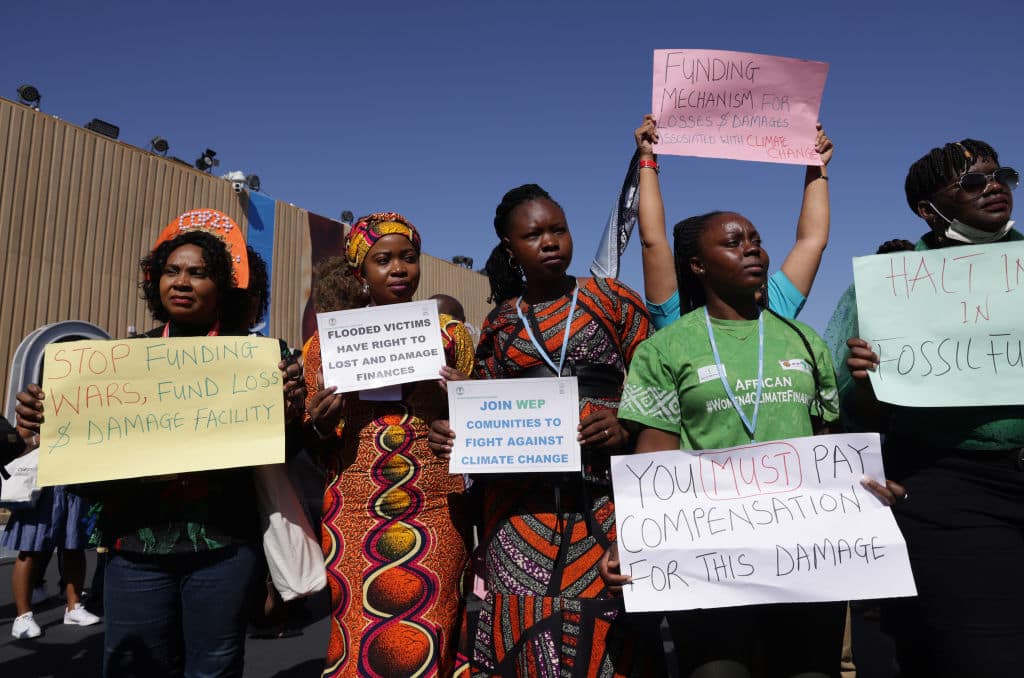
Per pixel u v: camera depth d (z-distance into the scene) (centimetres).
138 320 1330
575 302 274
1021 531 225
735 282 238
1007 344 224
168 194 1396
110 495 265
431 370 277
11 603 657
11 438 269
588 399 262
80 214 1253
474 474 289
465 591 297
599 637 246
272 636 539
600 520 254
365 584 273
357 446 285
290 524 281
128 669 259
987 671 215
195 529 260
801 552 219
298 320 1648
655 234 299
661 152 303
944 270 233
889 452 248
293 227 1653
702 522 224
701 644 226
